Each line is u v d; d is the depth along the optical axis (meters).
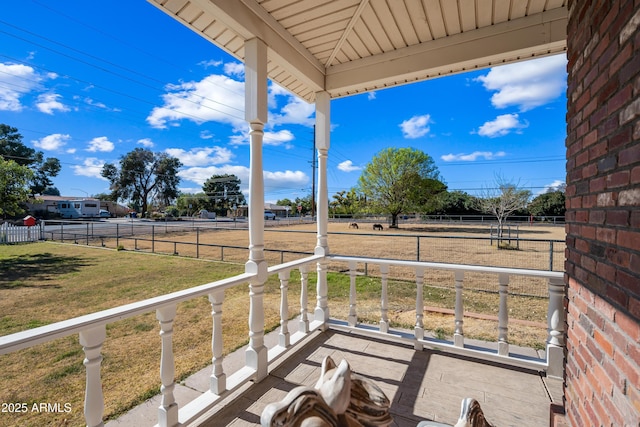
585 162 1.36
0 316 4.20
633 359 0.93
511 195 14.98
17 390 2.32
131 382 2.29
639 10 0.92
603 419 1.14
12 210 12.25
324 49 2.91
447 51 2.74
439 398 1.97
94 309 4.50
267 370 2.27
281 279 2.57
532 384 2.12
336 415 0.60
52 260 8.97
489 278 6.42
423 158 23.47
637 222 0.92
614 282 1.07
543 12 2.41
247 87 2.31
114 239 14.85
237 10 2.09
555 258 9.30
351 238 16.27
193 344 3.06
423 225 25.34
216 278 6.46
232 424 1.75
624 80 1.01
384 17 2.45
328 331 3.07
